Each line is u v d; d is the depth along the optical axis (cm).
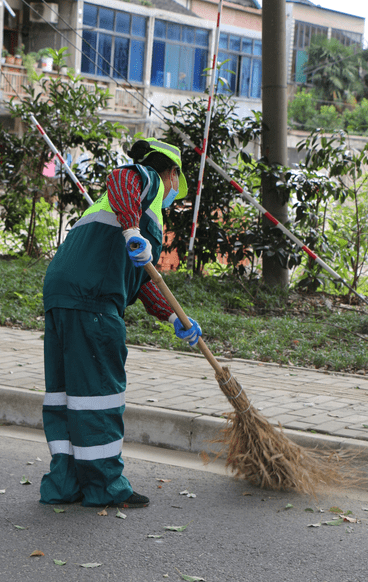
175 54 3319
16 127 2719
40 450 471
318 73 4384
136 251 343
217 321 798
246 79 3612
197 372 618
